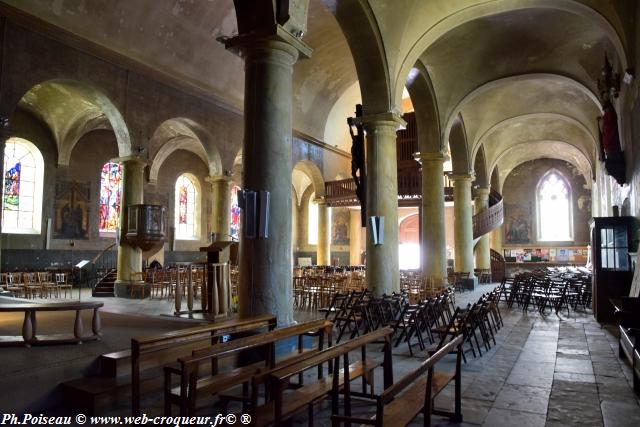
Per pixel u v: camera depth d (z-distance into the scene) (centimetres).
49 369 524
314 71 2366
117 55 1524
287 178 722
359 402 532
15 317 900
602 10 1130
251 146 715
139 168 1622
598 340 920
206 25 1748
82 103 1945
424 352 802
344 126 2970
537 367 702
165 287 1778
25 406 494
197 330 532
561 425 466
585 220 3309
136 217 1551
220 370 652
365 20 1082
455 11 1251
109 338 694
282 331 520
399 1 1123
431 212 1644
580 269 2589
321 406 517
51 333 729
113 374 554
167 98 1727
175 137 2433
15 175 1956
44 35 1338
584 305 1474
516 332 1017
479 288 2192
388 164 1171
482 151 2653
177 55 1734
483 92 1869
